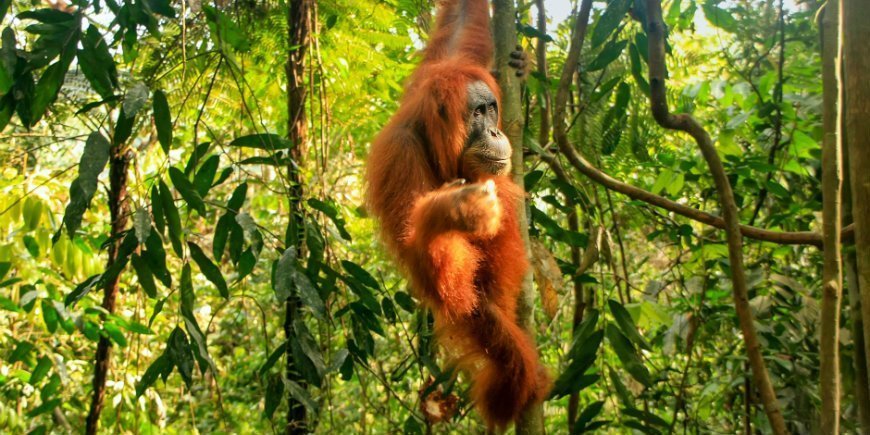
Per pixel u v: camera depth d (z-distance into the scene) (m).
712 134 4.54
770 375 3.39
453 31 3.45
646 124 3.75
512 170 2.69
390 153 2.59
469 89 2.69
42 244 3.26
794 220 3.77
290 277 2.33
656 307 3.03
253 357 6.02
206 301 6.02
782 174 3.68
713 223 2.86
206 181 2.46
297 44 3.48
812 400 3.19
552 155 3.16
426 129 2.66
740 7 3.88
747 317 2.54
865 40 2.06
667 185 3.54
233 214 2.50
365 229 4.32
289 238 2.66
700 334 3.59
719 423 4.36
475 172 2.65
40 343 3.40
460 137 2.64
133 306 4.78
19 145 4.21
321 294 2.69
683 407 3.46
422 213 2.25
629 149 3.68
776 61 3.94
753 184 3.54
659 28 2.69
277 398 2.73
